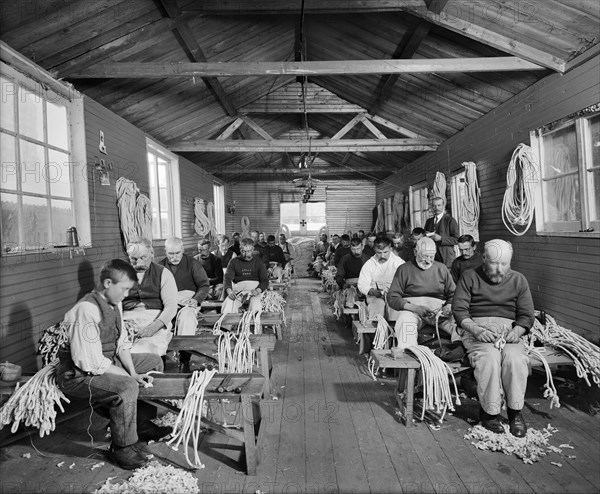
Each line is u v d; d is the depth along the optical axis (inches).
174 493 90.0
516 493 89.4
